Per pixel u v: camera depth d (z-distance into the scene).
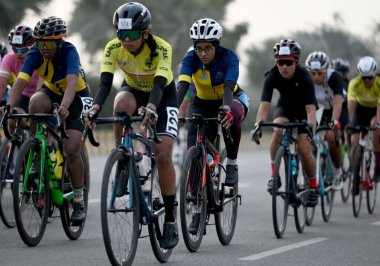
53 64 17.16
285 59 19.34
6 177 18.47
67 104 16.39
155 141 14.07
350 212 24.17
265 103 19.88
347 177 27.00
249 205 25.16
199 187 16.14
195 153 15.84
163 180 14.88
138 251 16.17
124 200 13.73
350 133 26.53
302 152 19.75
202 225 16.30
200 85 17.22
